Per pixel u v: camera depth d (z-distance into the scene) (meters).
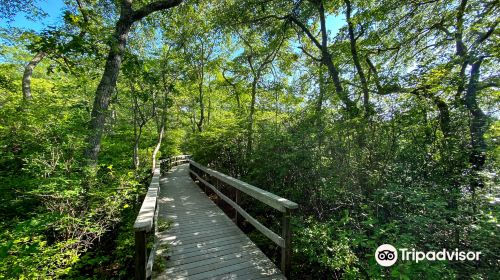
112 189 3.80
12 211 3.37
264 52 9.55
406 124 3.68
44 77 10.69
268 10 8.33
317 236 2.85
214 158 7.53
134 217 4.16
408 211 2.91
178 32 8.84
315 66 10.09
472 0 5.38
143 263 2.07
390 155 3.68
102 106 4.40
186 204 5.31
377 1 6.35
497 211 2.35
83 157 3.95
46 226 2.71
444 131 3.87
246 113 8.49
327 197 3.71
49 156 3.51
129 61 4.70
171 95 8.14
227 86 13.43
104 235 3.81
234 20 8.27
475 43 5.13
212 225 4.03
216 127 7.66
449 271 1.99
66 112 4.62
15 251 2.24
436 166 3.55
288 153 4.57
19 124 3.98
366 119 4.10
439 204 2.45
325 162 4.14
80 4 5.50
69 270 2.63
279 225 4.00
